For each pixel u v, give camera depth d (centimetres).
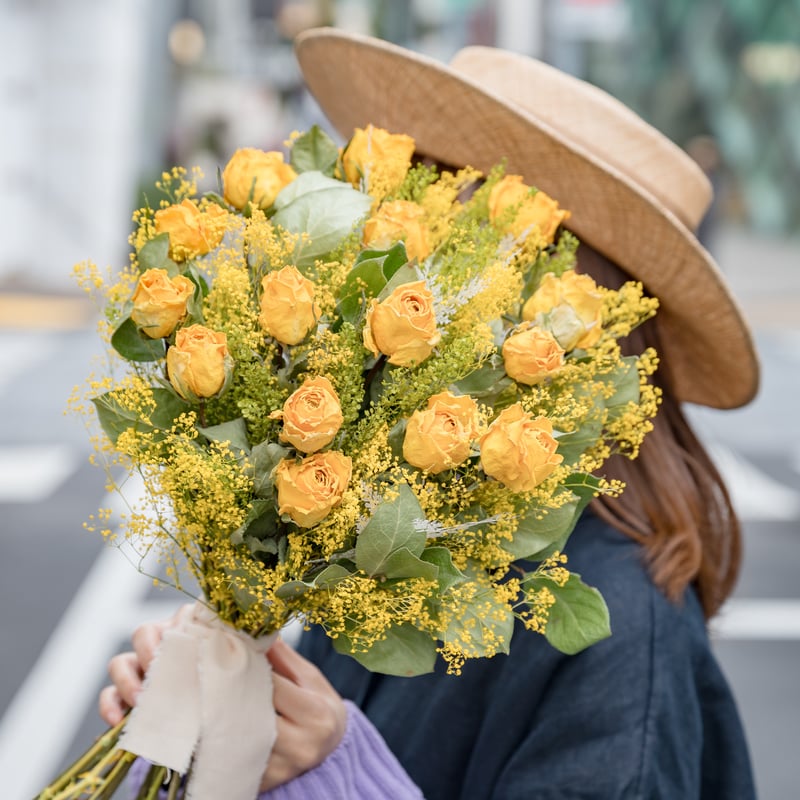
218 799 119
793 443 717
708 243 1177
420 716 137
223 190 123
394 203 116
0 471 614
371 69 142
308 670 133
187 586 457
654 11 1986
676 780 121
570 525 116
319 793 126
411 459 104
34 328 1055
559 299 114
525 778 122
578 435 116
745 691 385
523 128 133
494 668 130
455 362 106
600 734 120
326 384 103
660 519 130
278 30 2102
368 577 107
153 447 108
